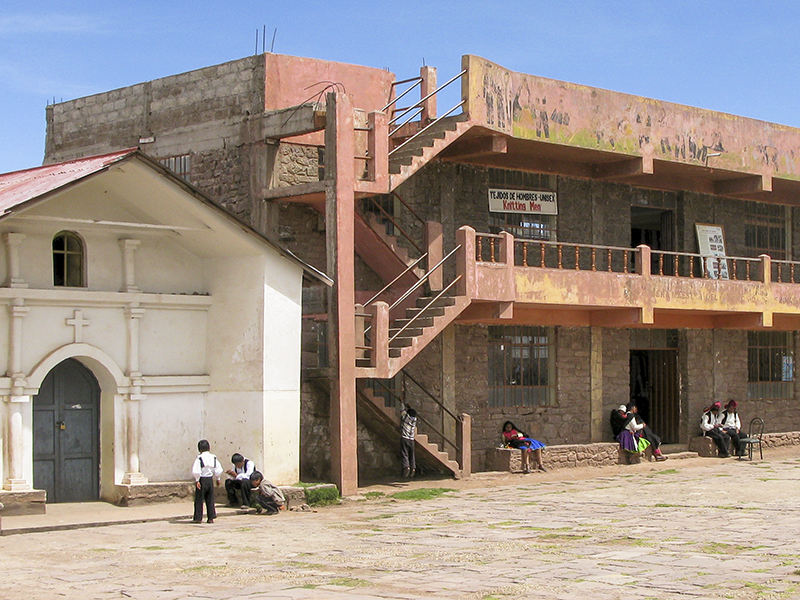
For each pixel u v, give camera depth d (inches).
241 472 663.1
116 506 653.9
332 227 722.2
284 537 552.1
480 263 780.0
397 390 843.4
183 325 697.0
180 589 410.9
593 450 912.9
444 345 861.2
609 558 472.4
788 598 382.6
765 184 1021.8
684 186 1030.4
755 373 1093.1
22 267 629.9
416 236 858.8
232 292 694.5
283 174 794.8
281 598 390.0
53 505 648.4
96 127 924.6
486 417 885.2
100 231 663.1
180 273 701.3
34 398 649.0
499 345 900.6
